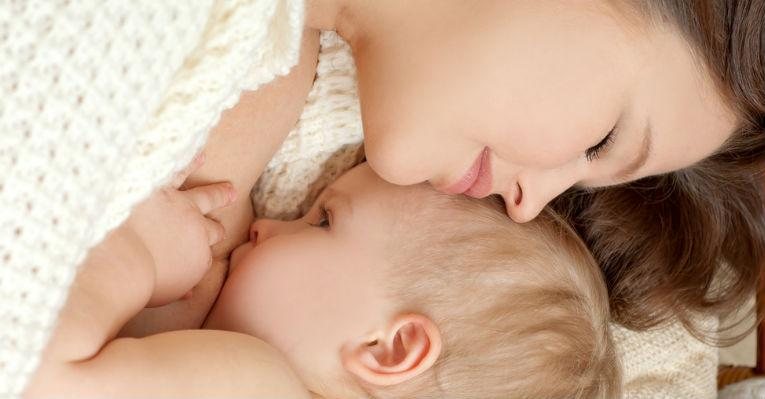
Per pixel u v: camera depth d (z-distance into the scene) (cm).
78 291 66
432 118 79
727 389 130
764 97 80
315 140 97
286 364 84
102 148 59
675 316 118
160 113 67
